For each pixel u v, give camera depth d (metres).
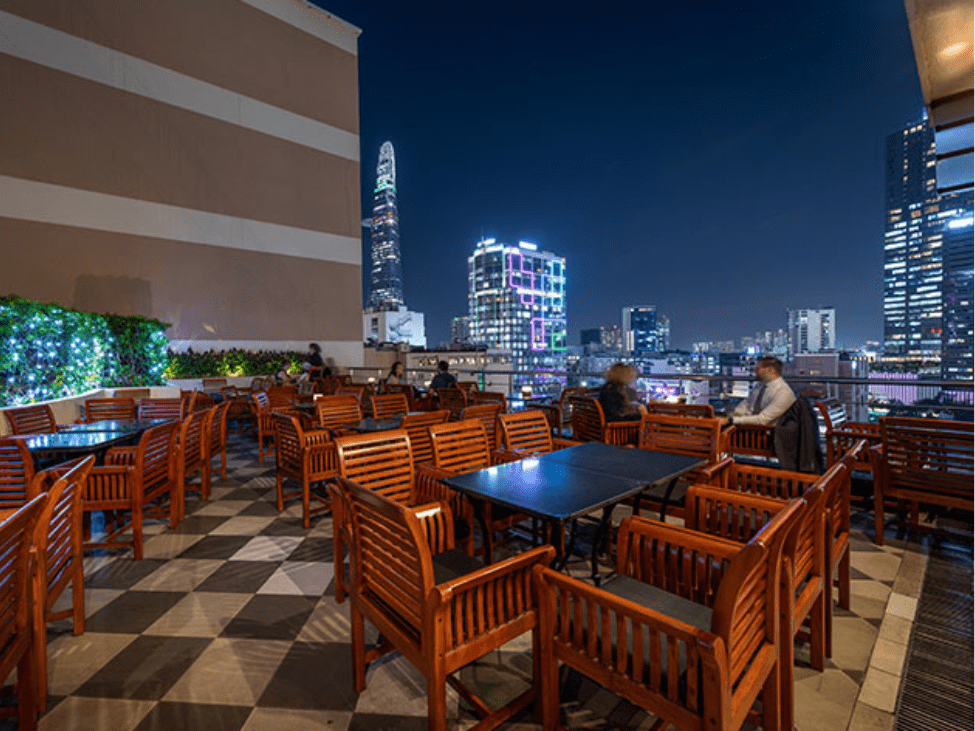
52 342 6.13
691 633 1.17
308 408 6.77
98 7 11.03
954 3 2.56
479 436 3.14
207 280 12.83
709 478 2.39
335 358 15.70
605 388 4.29
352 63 16.23
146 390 7.40
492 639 1.59
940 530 3.41
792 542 1.57
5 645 1.58
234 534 3.69
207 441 4.62
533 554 1.66
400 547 1.57
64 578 2.16
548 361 191.62
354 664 1.93
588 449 2.98
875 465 3.23
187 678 2.04
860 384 5.07
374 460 2.63
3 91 9.89
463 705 1.87
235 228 13.37
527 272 185.12
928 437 3.04
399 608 1.61
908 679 1.96
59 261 10.55
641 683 1.32
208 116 12.82
